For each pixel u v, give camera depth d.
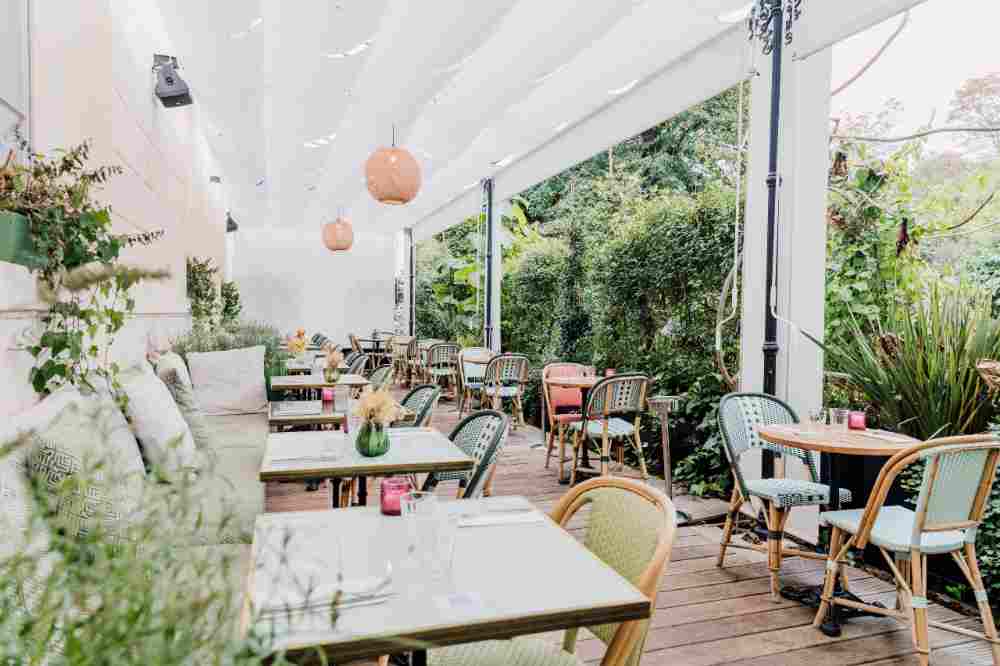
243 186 9.91
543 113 6.76
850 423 3.33
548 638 1.91
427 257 15.89
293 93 5.99
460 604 1.29
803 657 2.68
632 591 1.38
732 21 4.50
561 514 1.92
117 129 4.18
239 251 14.77
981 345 3.36
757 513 4.25
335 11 4.28
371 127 7.50
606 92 5.87
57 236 2.48
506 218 13.25
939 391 3.46
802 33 4.02
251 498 2.94
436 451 2.80
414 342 11.64
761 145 4.36
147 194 5.26
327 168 9.84
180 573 0.62
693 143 10.22
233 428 4.79
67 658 0.53
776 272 4.19
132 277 0.84
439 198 11.32
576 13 4.49
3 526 0.80
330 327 15.19
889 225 4.59
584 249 8.46
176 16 4.27
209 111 6.12
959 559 2.67
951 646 2.78
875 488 2.67
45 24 3.06
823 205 4.17
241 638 0.63
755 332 4.42
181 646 0.56
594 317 7.41
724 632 2.88
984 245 4.30
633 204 8.62
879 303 4.59
